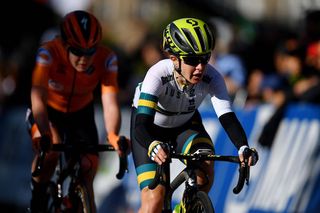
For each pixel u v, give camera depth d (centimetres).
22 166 2400
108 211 2120
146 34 2594
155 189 1266
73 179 1433
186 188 1246
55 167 1505
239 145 1229
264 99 2036
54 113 1529
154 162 1305
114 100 1477
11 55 2809
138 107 1279
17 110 2472
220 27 2205
